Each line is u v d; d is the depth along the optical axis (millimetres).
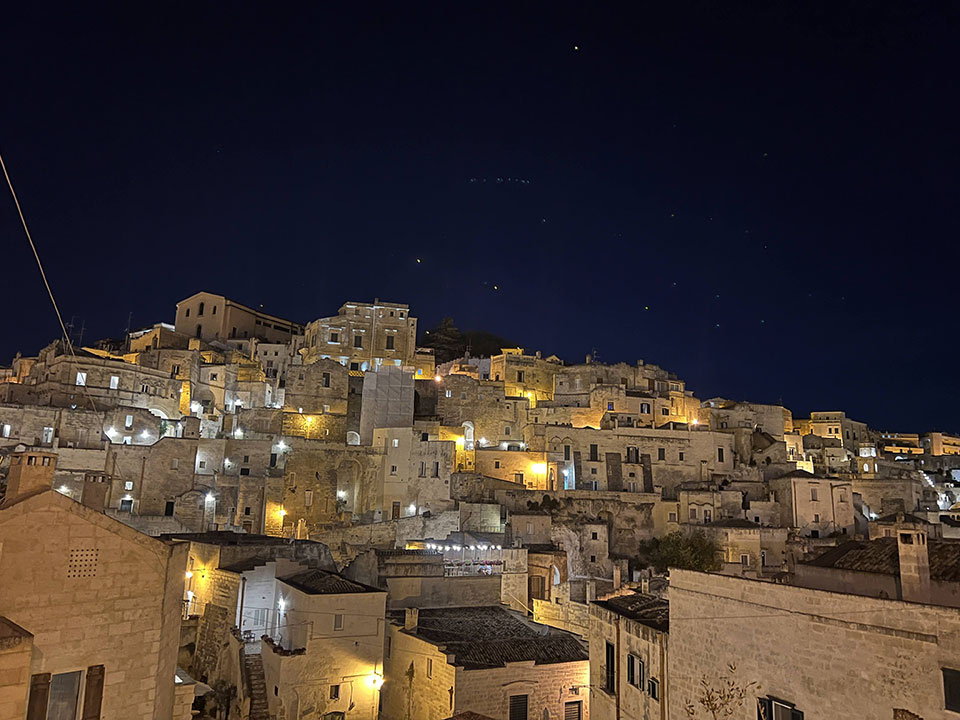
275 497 85375
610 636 34469
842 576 26938
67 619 19312
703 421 126562
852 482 98000
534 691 42438
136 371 98000
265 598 49219
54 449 78250
